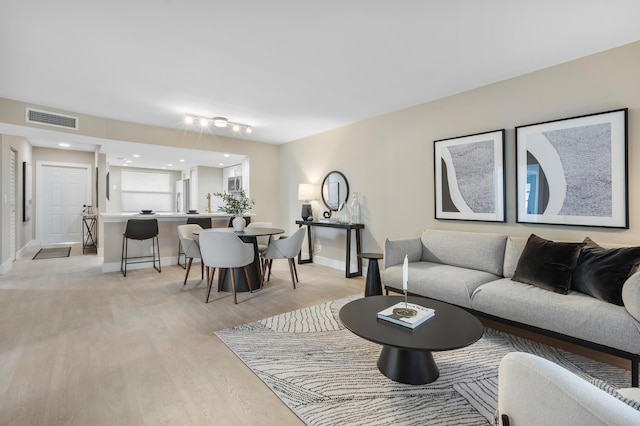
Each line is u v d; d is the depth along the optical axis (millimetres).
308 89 3377
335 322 2754
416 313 1896
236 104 3857
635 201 2381
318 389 1771
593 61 2582
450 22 2145
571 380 709
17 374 1888
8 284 3883
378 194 4371
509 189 3082
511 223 3062
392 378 1866
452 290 2602
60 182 7098
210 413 1571
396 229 4148
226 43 2418
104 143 4766
